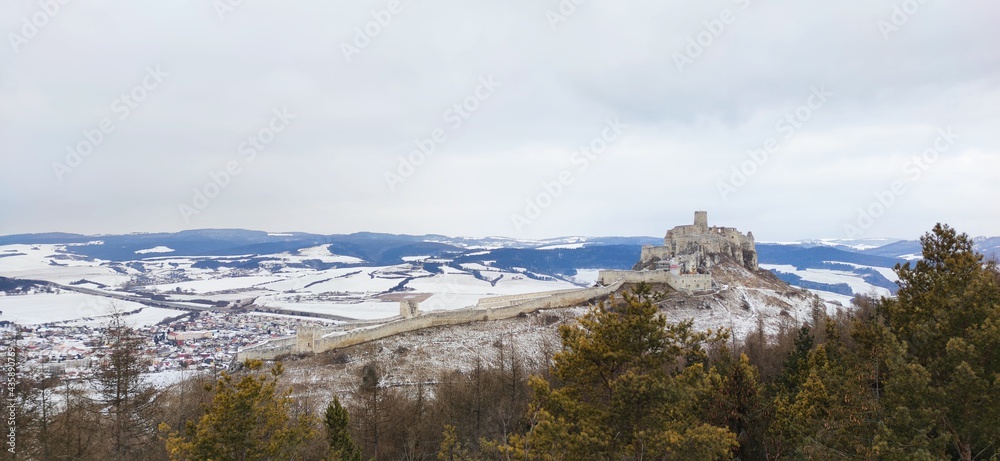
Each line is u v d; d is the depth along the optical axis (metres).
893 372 25.14
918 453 20.97
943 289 30.88
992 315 25.08
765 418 32.16
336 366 79.19
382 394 57.97
